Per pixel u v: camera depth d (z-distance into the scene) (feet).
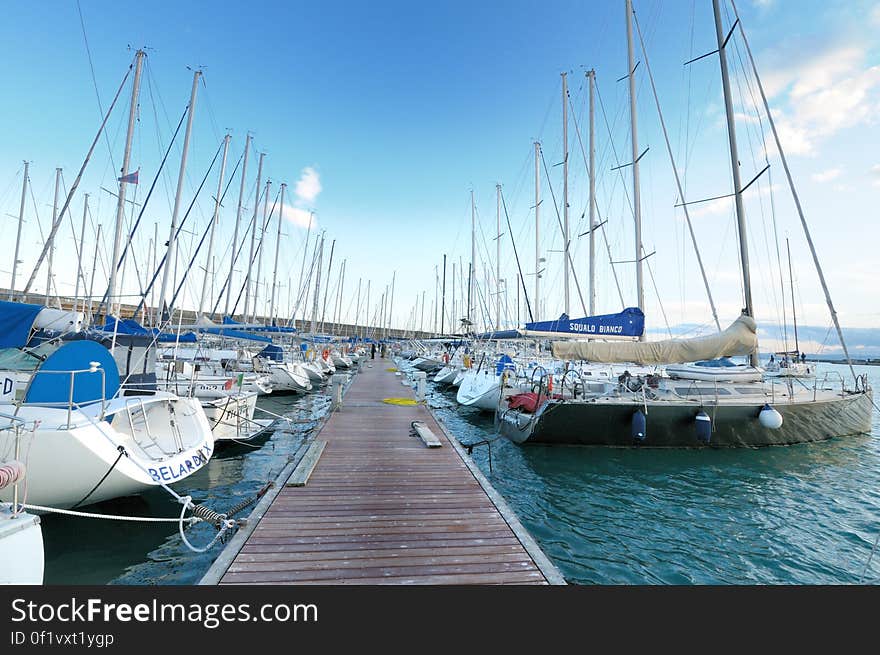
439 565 12.42
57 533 17.28
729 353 29.30
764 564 16.30
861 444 35.27
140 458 18.70
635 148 43.09
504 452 31.89
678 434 30.66
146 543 16.93
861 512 21.66
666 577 15.21
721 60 36.14
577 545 17.70
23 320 17.60
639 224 42.47
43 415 16.25
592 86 50.49
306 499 17.57
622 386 33.65
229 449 32.32
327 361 92.32
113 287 33.09
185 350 50.19
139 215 37.83
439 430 32.04
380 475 21.03
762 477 26.66
